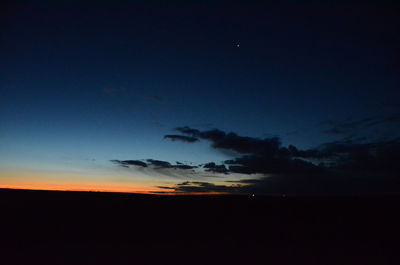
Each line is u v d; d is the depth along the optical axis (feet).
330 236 56.49
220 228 63.93
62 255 38.86
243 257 40.22
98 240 49.37
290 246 47.37
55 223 62.64
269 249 45.11
